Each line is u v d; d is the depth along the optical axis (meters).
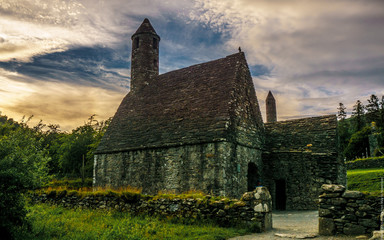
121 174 18.28
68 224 8.63
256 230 8.27
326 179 14.99
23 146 7.92
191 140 15.03
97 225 8.59
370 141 44.22
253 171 16.94
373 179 21.31
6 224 6.69
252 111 17.84
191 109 17.23
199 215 9.29
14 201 7.04
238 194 14.46
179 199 9.85
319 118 17.94
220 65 19.03
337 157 15.25
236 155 14.79
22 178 7.05
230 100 15.75
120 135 20.14
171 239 7.12
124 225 8.33
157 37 25.08
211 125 15.02
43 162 8.09
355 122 69.00
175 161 15.55
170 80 21.56
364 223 7.24
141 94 22.73
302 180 15.65
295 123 18.50
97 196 11.91
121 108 23.23
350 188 20.62
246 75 18.45
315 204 15.00
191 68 20.98
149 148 16.92
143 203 10.56
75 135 39.09
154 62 24.47
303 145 16.61
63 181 25.66
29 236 6.93
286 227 9.41
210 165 14.05
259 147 17.31
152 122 18.83
